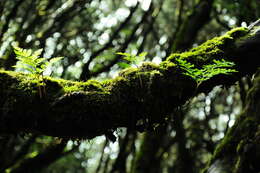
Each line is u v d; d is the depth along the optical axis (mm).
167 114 2342
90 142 2385
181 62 2117
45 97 1979
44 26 7648
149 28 8047
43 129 2012
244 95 5258
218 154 4422
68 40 7500
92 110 2023
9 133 2031
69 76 7602
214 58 2406
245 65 2457
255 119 4160
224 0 5887
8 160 7453
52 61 2041
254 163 3742
